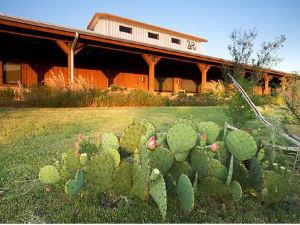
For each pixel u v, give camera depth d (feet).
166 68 62.75
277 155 8.21
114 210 6.28
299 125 9.91
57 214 6.07
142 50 42.91
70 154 6.78
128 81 59.67
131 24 70.90
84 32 34.19
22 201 6.69
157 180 5.80
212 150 6.53
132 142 7.23
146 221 5.86
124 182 6.18
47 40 36.65
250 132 8.70
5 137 13.35
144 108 31.35
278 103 10.89
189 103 42.06
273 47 27.09
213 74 71.72
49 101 29.81
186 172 6.57
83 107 31.27
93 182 6.02
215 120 21.97
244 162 7.50
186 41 82.43
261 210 6.59
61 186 7.19
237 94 15.67
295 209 6.74
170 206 6.57
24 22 29.63
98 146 7.95
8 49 42.96
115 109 28.43
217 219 6.07
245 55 26.71
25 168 8.94
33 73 46.24
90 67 53.26
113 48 40.11
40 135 14.25
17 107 28.02
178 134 6.46
